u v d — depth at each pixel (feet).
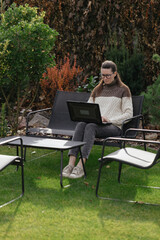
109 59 23.86
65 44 27.61
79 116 15.15
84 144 13.85
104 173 14.64
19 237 9.06
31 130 16.74
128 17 24.64
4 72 20.07
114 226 9.78
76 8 26.66
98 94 16.57
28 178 13.79
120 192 12.43
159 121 18.93
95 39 26.08
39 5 28.35
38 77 20.53
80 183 13.29
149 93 19.29
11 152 17.78
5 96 21.98
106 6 25.26
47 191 12.37
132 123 16.26
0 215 10.35
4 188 12.67
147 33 24.14
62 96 18.85
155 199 11.83
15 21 20.29
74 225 9.80
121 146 14.71
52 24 27.96
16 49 19.08
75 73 25.39
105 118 15.35
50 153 17.74
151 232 9.45
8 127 22.25
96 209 10.92
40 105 25.43
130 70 22.77
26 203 11.26
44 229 9.53
